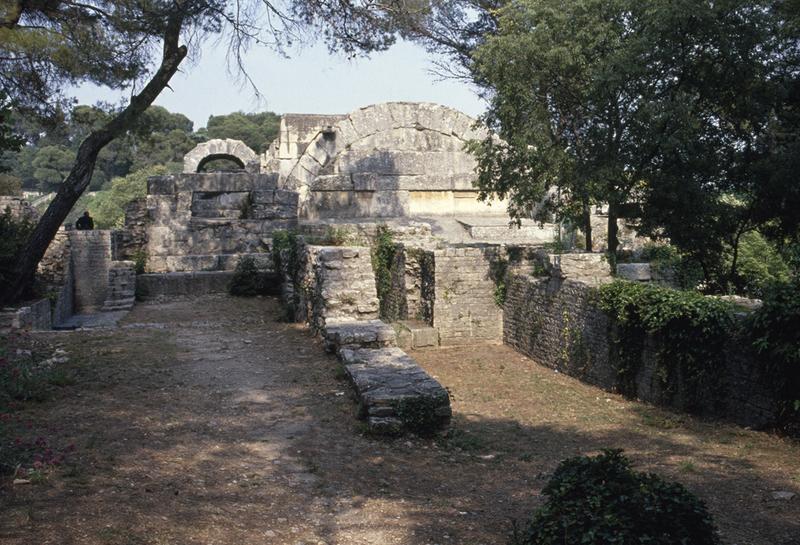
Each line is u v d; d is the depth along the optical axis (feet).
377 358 37.24
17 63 51.96
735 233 59.41
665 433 33.32
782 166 49.90
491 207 97.81
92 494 20.44
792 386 30.53
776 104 52.80
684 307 35.94
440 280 58.03
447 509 22.57
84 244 82.84
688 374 36.37
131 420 29.32
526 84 50.29
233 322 59.41
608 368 43.37
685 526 16.70
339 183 93.56
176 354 43.70
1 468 21.63
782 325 30.42
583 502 17.37
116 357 41.60
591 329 45.37
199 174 85.15
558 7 48.93
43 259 74.08
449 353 55.57
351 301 46.19
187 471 24.00
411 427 30.55
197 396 34.24
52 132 57.36
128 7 51.60
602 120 49.32
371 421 30.12
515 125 51.98
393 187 95.35
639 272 50.29
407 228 67.36
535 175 52.37
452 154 97.35
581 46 48.14
